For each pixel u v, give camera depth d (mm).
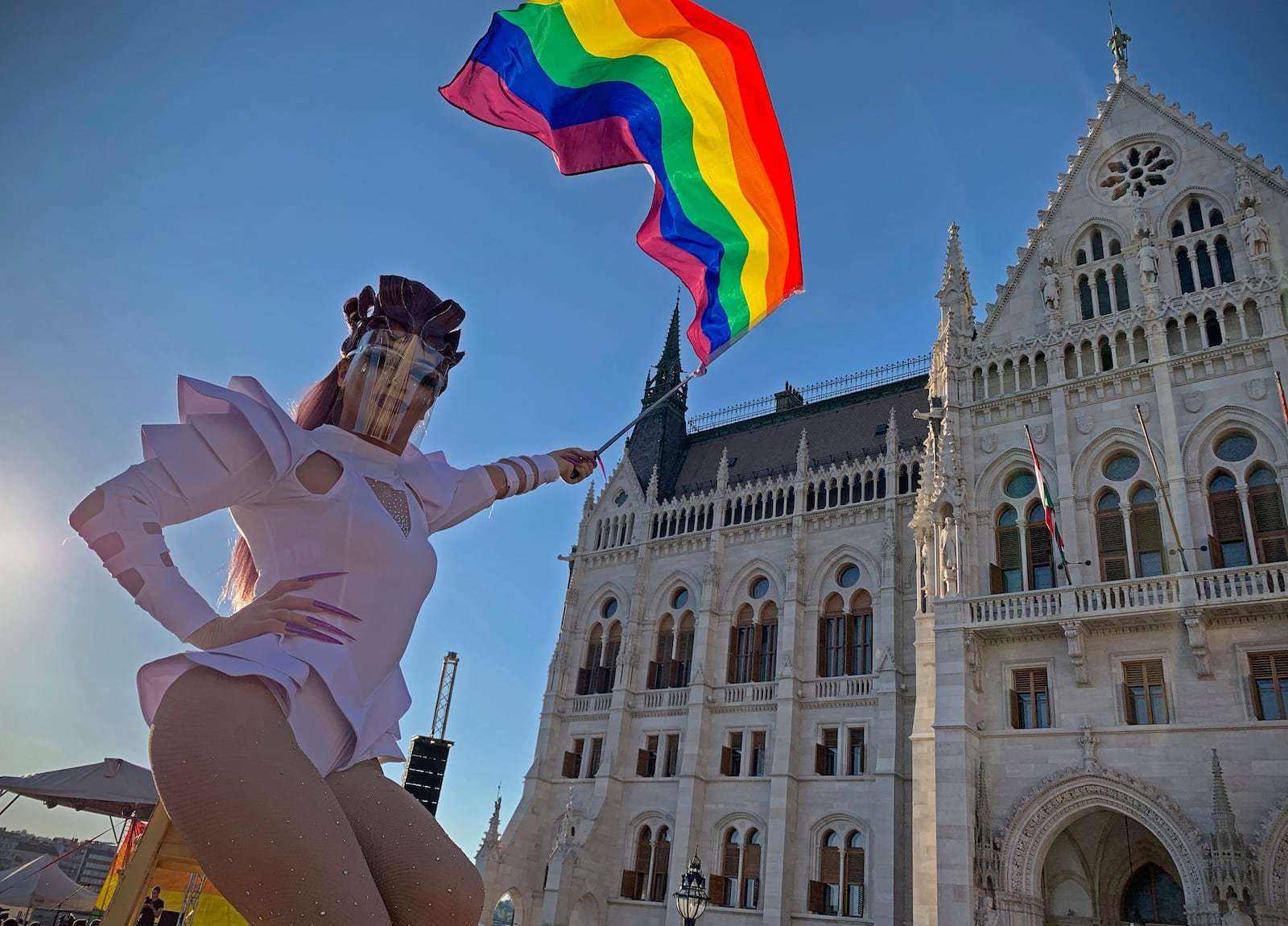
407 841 3828
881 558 51406
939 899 31156
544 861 56625
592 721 59375
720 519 59094
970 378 40250
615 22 9469
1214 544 32438
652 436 69688
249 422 3699
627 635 59438
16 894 34438
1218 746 29516
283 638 3578
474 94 8961
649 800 53938
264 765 3111
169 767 3035
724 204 9930
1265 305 34219
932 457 40094
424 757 46094
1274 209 36219
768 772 50344
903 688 48062
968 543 37188
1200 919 27672
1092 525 35344
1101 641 33062
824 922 44750
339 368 4648
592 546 65875
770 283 9875
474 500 5039
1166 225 38375
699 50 9531
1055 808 31312
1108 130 41750
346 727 3725
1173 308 36281
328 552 3826
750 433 67938
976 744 33625
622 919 51469
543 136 9289
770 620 55125
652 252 10344
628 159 9711
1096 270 39500
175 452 3496
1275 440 32688
